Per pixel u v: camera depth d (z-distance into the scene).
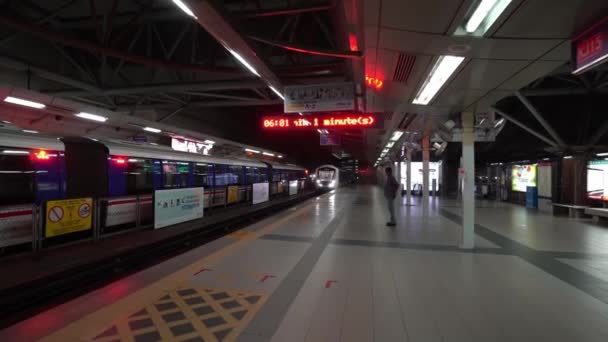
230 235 7.92
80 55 15.83
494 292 4.34
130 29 14.73
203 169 13.80
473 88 6.13
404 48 4.70
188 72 15.73
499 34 4.03
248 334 3.20
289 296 4.15
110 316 3.54
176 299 4.00
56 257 6.30
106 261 6.40
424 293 4.28
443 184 22.59
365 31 4.29
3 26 11.91
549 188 13.31
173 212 9.97
